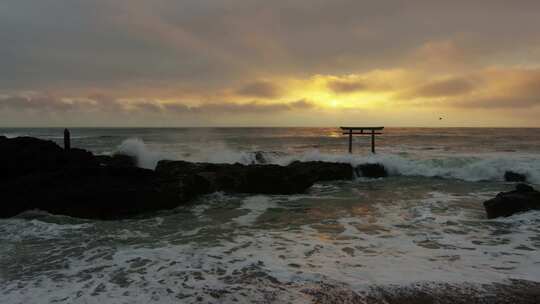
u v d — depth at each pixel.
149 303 4.94
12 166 12.70
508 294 5.20
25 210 10.39
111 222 9.80
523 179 17.56
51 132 76.25
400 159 20.59
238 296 5.13
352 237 8.19
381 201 12.66
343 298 5.06
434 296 5.14
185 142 39.41
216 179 14.08
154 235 8.45
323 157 21.92
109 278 5.82
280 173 14.47
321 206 11.89
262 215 10.62
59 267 6.35
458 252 7.04
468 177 18.88
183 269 6.16
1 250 7.32
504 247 7.36
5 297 5.16
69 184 11.50
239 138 50.91
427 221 9.62
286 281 5.62
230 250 7.20
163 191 11.61
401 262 6.46
